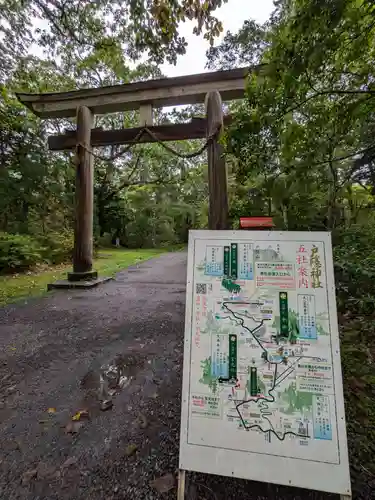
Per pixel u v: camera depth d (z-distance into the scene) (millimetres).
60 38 6695
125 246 14945
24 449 1369
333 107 1629
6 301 4098
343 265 2791
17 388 1916
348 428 1407
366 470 1185
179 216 15961
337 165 2336
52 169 9344
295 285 1167
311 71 1435
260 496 1107
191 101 4469
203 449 1073
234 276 1221
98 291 4691
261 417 1069
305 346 1104
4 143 8484
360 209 3721
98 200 13703
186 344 1192
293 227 3135
